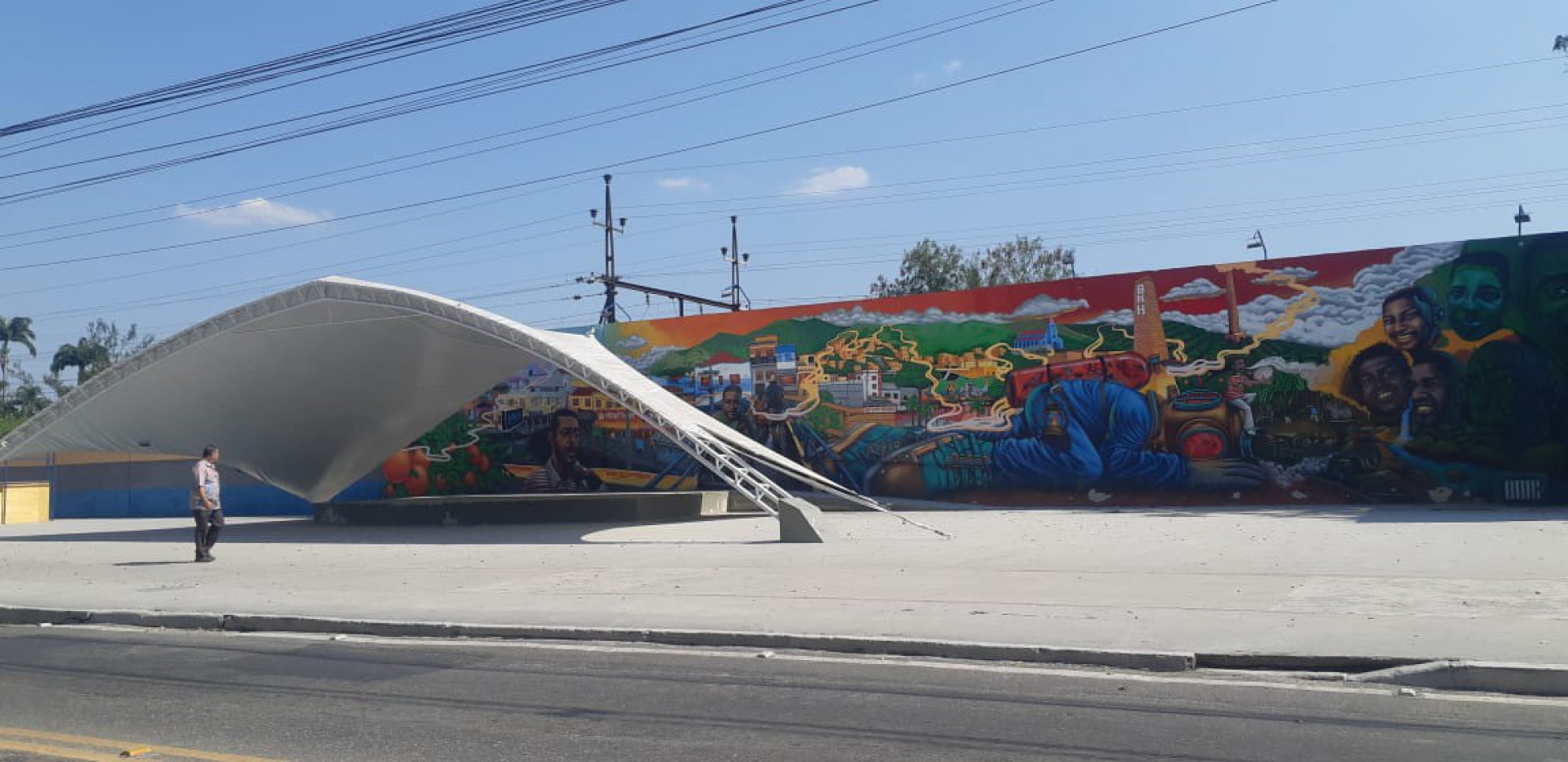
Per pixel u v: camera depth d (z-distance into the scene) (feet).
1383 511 79.30
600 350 82.17
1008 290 98.53
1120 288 94.43
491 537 77.82
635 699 28.99
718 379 109.50
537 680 31.73
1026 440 97.09
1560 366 80.64
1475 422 82.94
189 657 36.70
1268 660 30.94
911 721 26.13
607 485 112.47
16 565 64.90
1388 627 33.81
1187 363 91.91
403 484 120.37
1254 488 89.35
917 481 101.04
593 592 46.88
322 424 87.51
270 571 58.59
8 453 83.25
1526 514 74.79
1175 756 22.93
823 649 35.06
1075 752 23.34
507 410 117.19
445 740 25.22
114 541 81.46
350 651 37.22
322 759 23.84
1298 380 88.38
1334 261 87.61
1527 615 35.22
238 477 121.60
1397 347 85.51
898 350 102.47
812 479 76.33
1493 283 82.79
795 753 23.67
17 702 30.27
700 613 40.42
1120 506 92.73
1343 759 22.59
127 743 25.45
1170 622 35.96
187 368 79.15
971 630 35.65
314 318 76.02
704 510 90.38
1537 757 22.47
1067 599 40.93
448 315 73.67
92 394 80.48
